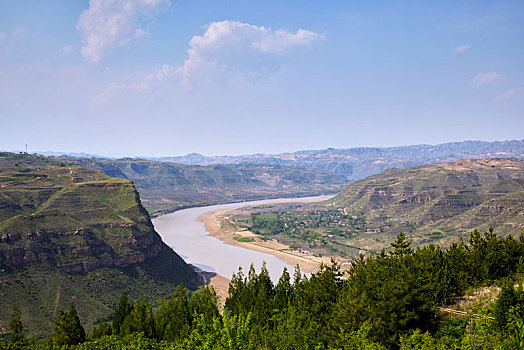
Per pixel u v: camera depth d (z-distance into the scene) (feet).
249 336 131.23
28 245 397.60
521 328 102.17
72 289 385.91
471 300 186.39
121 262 451.12
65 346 198.29
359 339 126.52
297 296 212.64
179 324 213.87
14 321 220.64
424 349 118.32
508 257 216.13
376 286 165.99
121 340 196.44
